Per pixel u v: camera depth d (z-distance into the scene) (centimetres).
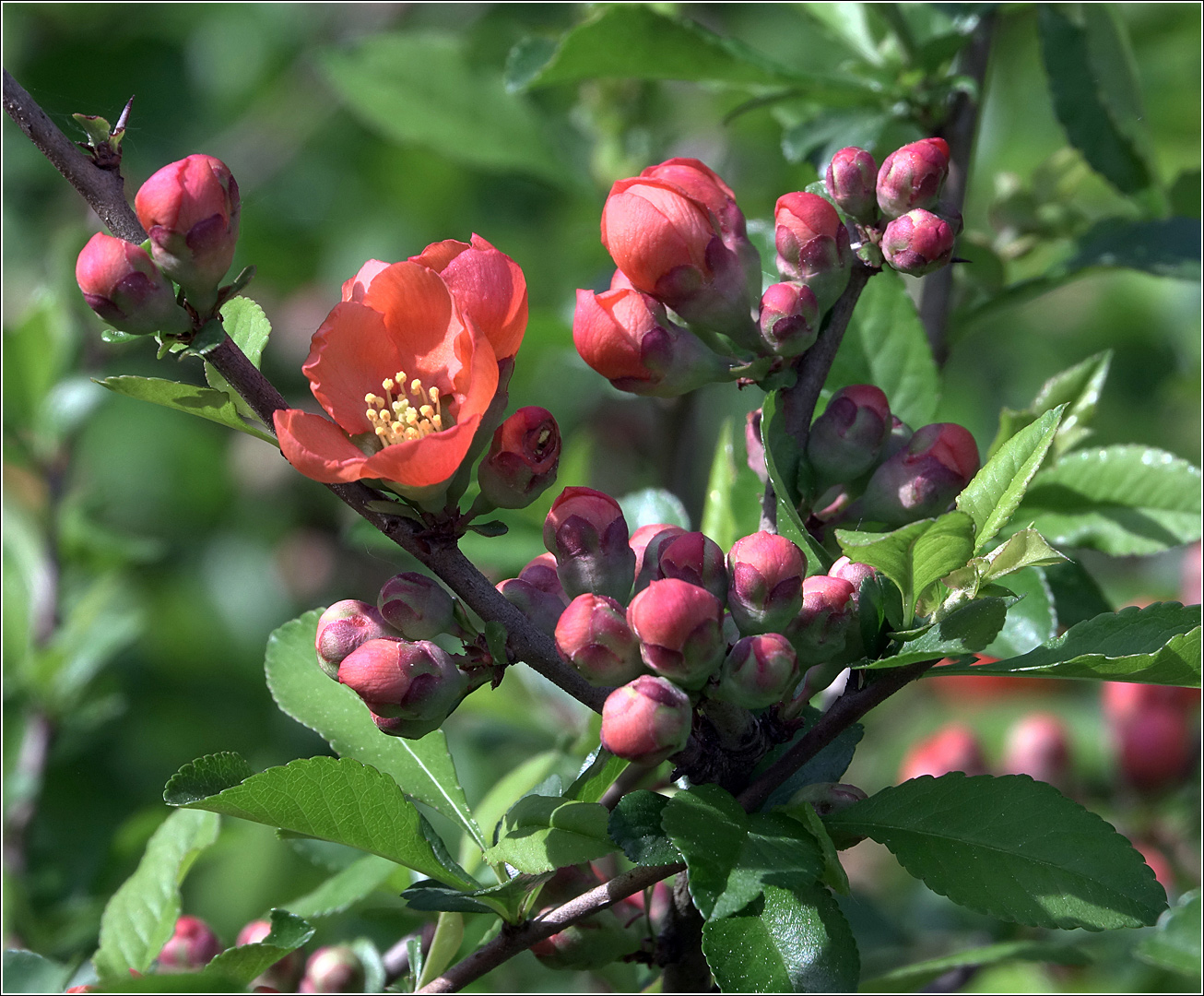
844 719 85
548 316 120
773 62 98
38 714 117
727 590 85
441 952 89
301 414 84
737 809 84
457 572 85
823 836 84
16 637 121
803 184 133
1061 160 103
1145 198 102
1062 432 96
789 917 84
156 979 83
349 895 93
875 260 87
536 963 104
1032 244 104
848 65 100
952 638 84
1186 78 134
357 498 84
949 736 114
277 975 93
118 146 84
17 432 125
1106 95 102
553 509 86
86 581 130
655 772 96
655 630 84
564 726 112
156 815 104
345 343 85
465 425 83
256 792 85
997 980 104
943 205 87
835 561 87
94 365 132
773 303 86
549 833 85
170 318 84
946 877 85
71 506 131
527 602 86
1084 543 96
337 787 86
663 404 122
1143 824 112
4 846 109
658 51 99
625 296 87
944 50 98
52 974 90
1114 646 85
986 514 85
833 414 87
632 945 88
